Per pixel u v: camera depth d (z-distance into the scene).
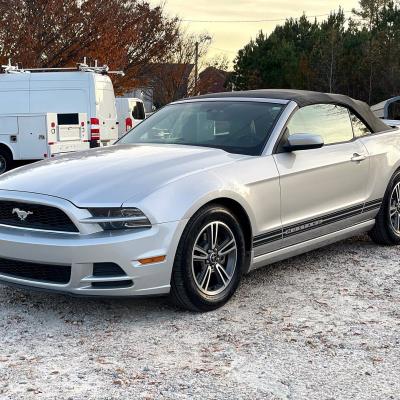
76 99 14.78
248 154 4.88
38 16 20.61
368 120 6.16
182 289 4.23
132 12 25.11
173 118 5.70
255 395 3.19
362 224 5.91
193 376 3.40
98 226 4.03
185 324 4.19
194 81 37.53
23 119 13.05
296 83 42.91
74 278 4.02
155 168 4.42
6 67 14.91
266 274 5.35
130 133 5.82
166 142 5.33
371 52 38.16
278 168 4.86
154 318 4.30
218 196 4.36
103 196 4.07
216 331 4.06
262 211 4.71
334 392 3.22
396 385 3.30
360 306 4.53
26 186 4.31
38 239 4.08
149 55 26.86
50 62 21.20
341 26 50.25
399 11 49.62
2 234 4.23
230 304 4.59
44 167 4.70
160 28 26.97
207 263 4.40
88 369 3.49
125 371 3.47
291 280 5.17
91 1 21.92
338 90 39.44
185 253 4.19
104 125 15.37
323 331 4.05
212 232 4.39
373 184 5.89
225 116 5.37
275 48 48.38
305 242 5.23
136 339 3.93
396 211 6.30
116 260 3.98
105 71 15.63
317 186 5.21
